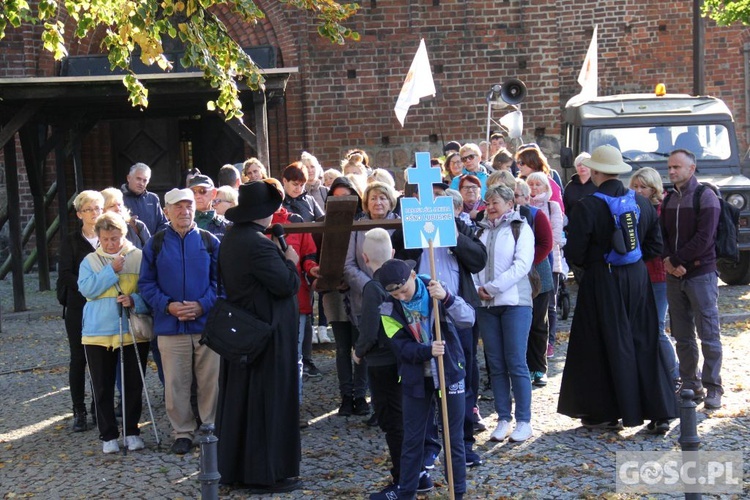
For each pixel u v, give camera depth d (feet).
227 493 21.50
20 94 43.29
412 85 47.88
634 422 24.11
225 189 29.01
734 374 30.04
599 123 47.50
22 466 23.99
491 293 24.08
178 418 24.52
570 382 24.99
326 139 61.16
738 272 47.85
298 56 60.95
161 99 46.60
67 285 26.30
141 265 24.35
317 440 25.12
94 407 27.91
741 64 69.21
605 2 69.72
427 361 19.19
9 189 47.96
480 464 22.50
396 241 23.07
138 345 25.17
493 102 50.70
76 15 26.89
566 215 38.75
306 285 29.89
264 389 21.39
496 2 60.59
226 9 61.16
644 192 27.66
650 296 24.68
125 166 64.54
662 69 69.62
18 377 34.53
